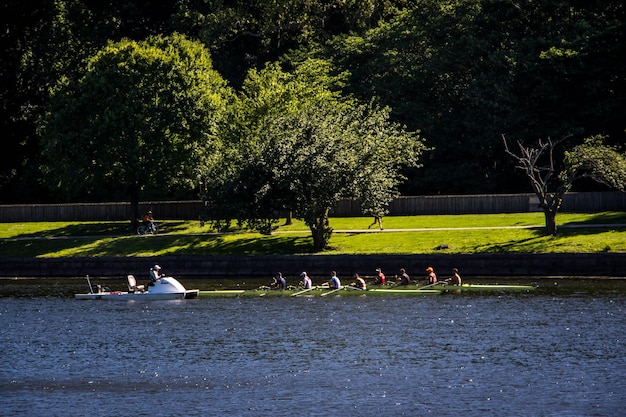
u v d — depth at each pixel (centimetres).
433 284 17800
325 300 17162
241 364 12169
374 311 15788
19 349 13262
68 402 10569
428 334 13712
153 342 13625
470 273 19312
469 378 11219
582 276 18725
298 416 9925
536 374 11312
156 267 17888
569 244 19450
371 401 10381
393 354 12512
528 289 17412
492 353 12406
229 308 16475
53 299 17838
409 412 9981
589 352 12306
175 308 16588
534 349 12550
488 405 10162
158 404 10438
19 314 16112
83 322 15288
